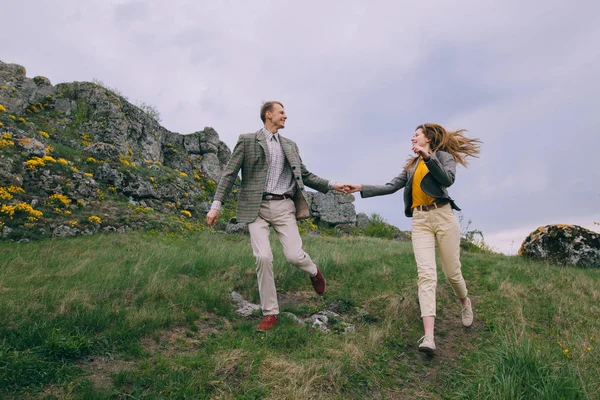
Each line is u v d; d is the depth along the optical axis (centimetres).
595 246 859
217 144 2436
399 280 580
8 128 1334
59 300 387
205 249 849
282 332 363
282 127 413
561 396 255
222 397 258
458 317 459
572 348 343
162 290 440
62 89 2020
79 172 1342
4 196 1044
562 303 502
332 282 573
